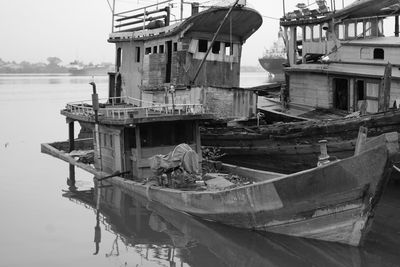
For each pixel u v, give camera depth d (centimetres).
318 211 1120
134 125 1630
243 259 1106
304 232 1157
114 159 1767
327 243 1141
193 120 1712
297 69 2070
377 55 1827
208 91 1928
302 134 1645
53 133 3169
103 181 1775
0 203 1541
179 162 1469
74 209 1488
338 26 1970
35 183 1802
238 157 1914
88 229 1312
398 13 1948
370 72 1806
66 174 1945
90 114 1973
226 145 1914
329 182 1083
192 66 2083
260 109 2059
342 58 1941
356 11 1919
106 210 1477
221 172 1753
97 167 1925
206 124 1981
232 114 1969
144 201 1555
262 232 1224
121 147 1709
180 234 1270
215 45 2161
